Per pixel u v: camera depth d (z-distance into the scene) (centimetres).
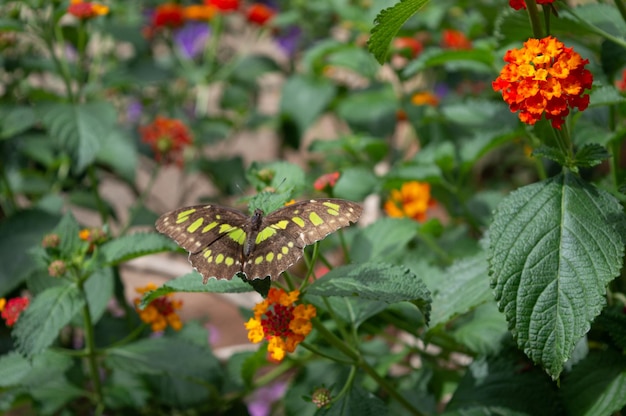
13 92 97
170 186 138
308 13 116
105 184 136
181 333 74
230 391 75
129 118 114
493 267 52
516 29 61
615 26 60
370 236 66
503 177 105
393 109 92
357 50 93
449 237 78
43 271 65
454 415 59
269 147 140
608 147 62
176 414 76
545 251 51
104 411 77
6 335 78
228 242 53
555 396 58
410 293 52
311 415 66
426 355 68
